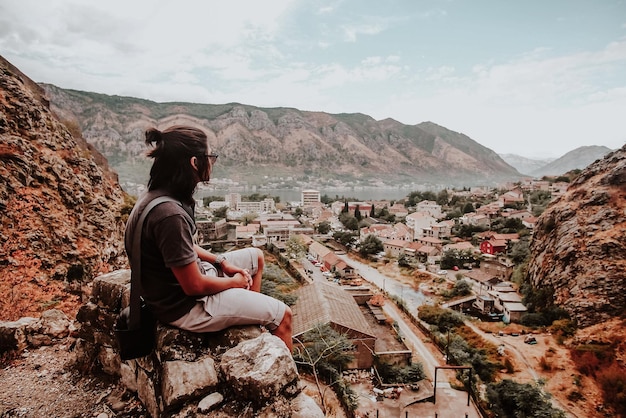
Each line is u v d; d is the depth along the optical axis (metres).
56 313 5.48
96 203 20.44
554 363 33.47
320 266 63.84
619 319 37.62
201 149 2.68
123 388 3.61
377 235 88.94
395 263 69.56
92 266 17.45
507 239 73.50
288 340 3.02
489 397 25.66
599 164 57.00
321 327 25.30
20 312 12.70
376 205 150.12
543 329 40.78
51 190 18.11
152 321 2.77
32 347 4.89
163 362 2.64
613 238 44.31
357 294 43.75
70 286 15.49
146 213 2.41
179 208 2.44
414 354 32.53
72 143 22.67
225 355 2.66
